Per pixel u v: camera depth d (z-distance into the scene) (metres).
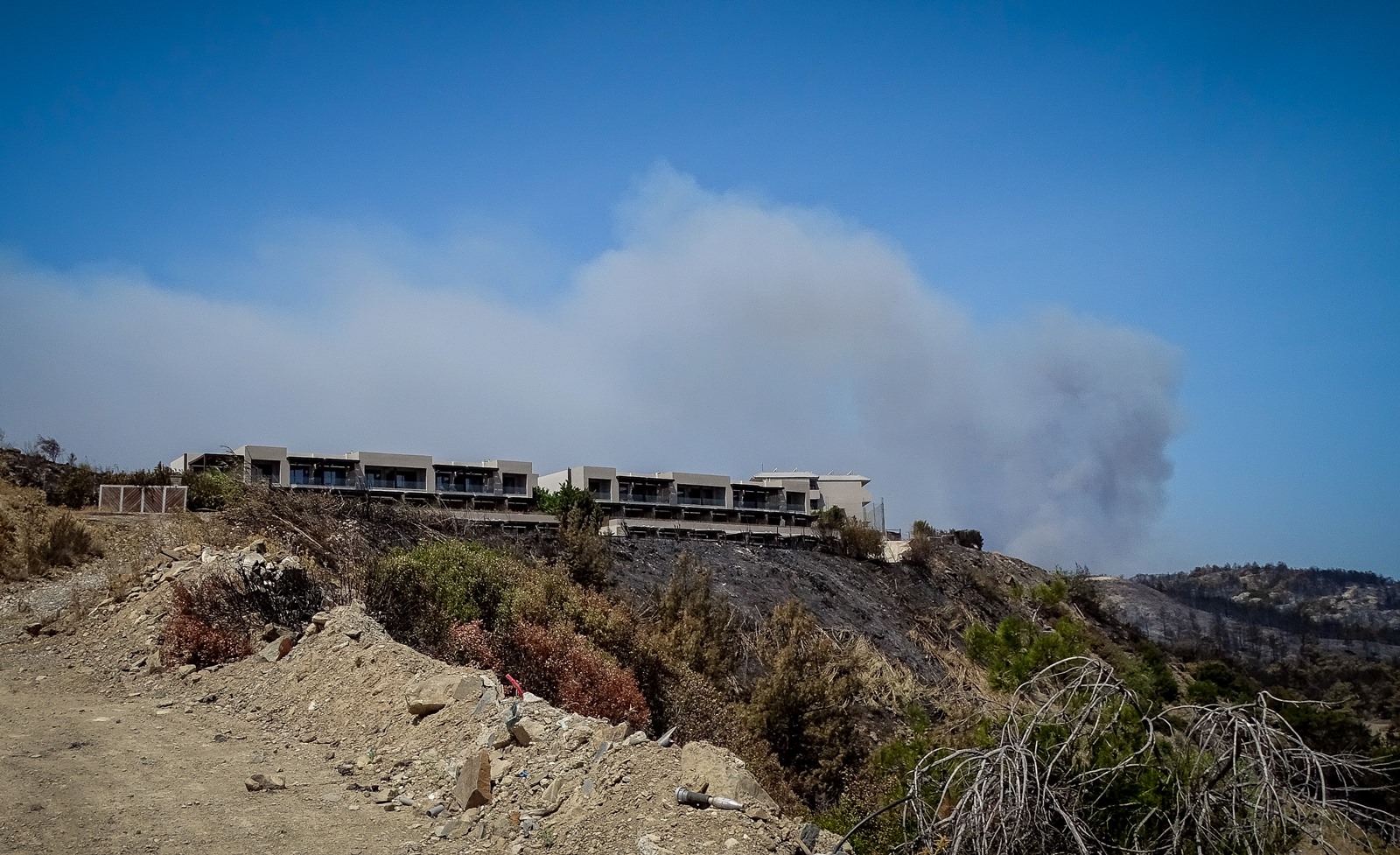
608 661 15.53
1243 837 6.03
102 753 8.78
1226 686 29.70
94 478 26.23
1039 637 14.48
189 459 49.81
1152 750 6.75
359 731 9.82
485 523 26.06
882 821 9.73
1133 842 6.42
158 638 12.98
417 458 62.91
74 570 17.53
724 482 78.06
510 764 8.12
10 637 13.77
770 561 40.19
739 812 6.63
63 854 6.24
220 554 15.39
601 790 7.14
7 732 9.32
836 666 25.47
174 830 6.89
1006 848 5.69
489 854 6.79
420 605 14.87
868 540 48.84
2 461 27.98
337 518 20.95
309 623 13.44
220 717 10.66
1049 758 6.73
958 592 47.69
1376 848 5.95
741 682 23.50
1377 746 10.50
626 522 57.31
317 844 6.88
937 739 12.52
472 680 9.91
